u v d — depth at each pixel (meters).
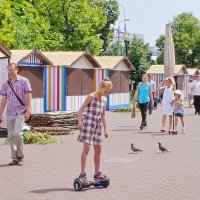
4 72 17.64
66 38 48.03
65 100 28.72
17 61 21.81
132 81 54.16
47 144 15.24
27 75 23.09
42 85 24.48
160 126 21.83
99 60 34.84
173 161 12.14
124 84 36.81
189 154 13.38
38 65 23.70
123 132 19.19
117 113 30.73
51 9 47.72
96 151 9.09
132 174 10.36
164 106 19.05
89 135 8.91
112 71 34.53
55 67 28.73
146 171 10.73
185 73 53.75
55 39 46.50
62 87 28.70
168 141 16.36
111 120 25.03
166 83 19.19
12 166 11.25
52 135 17.86
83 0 48.31
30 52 22.72
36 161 11.95
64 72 28.62
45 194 8.41
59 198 8.09
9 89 11.47
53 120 19.70
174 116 19.14
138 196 8.29
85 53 30.20
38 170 10.74
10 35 33.31
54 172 10.51
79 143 15.55
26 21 41.16
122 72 36.38
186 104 43.44
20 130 11.36
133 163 11.80
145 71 53.44
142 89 20.31
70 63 28.56
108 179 9.04
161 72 48.94
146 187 9.05
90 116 9.00
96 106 9.03
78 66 30.05
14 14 39.34
